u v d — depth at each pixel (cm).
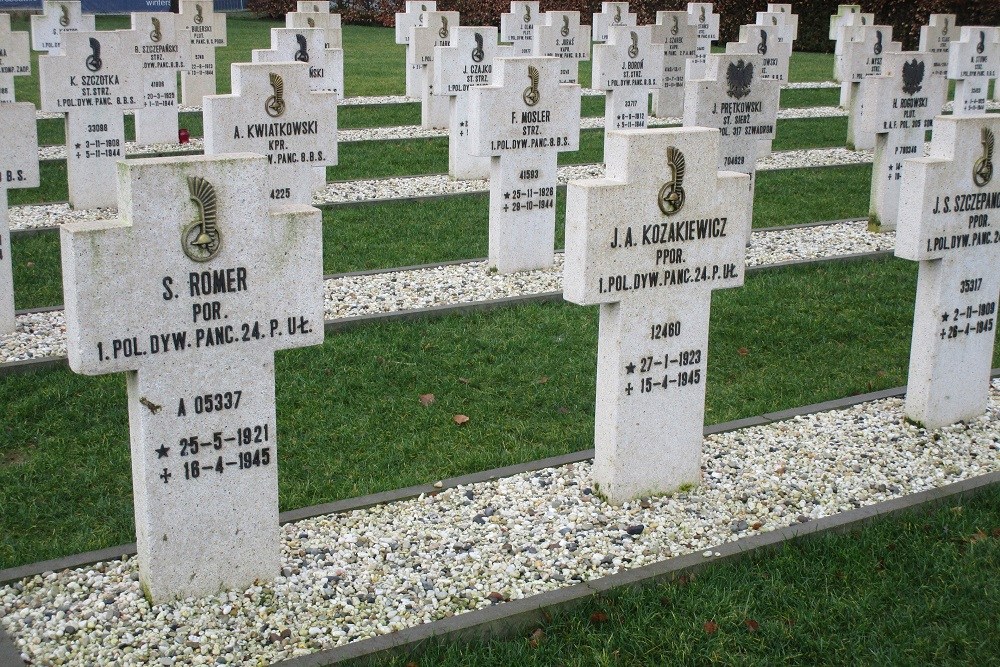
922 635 596
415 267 1277
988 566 662
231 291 589
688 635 591
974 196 809
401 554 665
